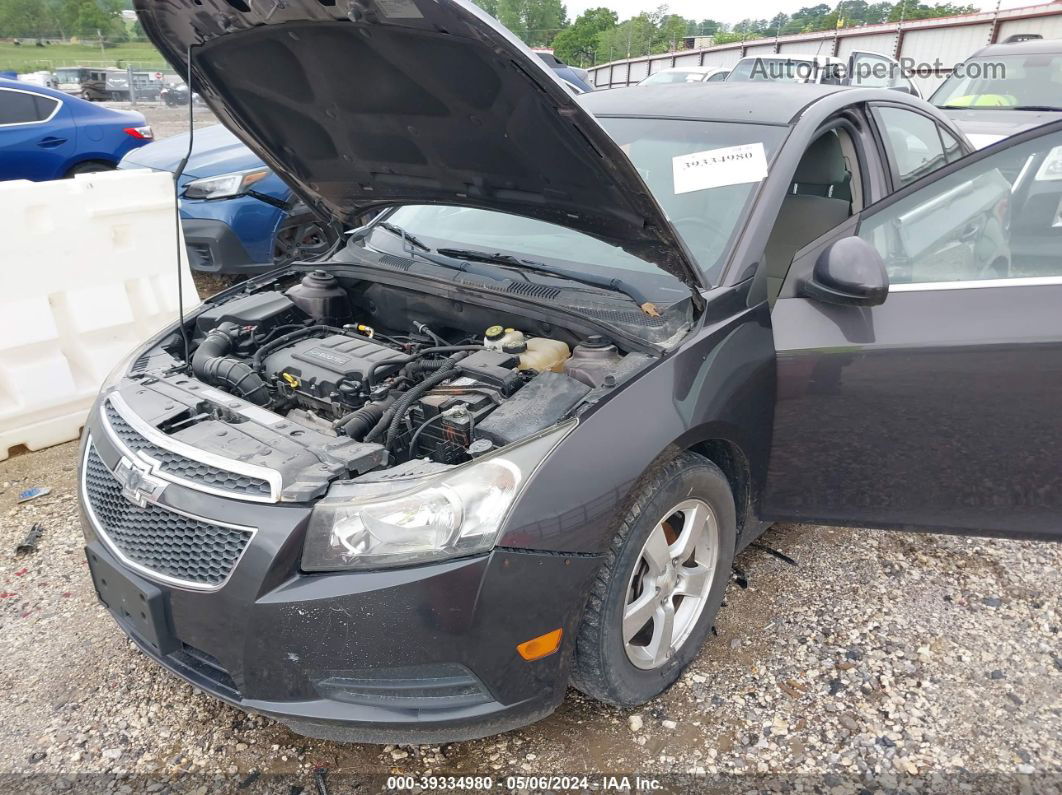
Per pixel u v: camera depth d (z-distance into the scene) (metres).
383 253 3.08
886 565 3.13
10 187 3.87
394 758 2.30
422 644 1.86
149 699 2.53
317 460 2.03
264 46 2.35
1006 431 2.50
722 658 2.64
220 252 5.77
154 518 2.08
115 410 2.38
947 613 2.86
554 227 2.92
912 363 2.45
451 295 2.73
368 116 2.49
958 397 2.48
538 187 2.45
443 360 2.65
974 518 2.66
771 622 2.81
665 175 2.92
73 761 2.30
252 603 1.88
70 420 4.23
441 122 2.35
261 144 2.94
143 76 22.45
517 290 2.61
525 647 1.95
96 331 4.24
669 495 2.21
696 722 2.39
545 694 2.05
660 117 3.17
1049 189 2.53
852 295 2.40
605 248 2.76
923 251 2.59
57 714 2.47
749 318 2.48
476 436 2.09
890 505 2.67
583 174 2.21
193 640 2.01
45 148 7.89
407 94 2.29
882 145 3.41
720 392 2.30
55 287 4.07
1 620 2.88
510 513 1.89
